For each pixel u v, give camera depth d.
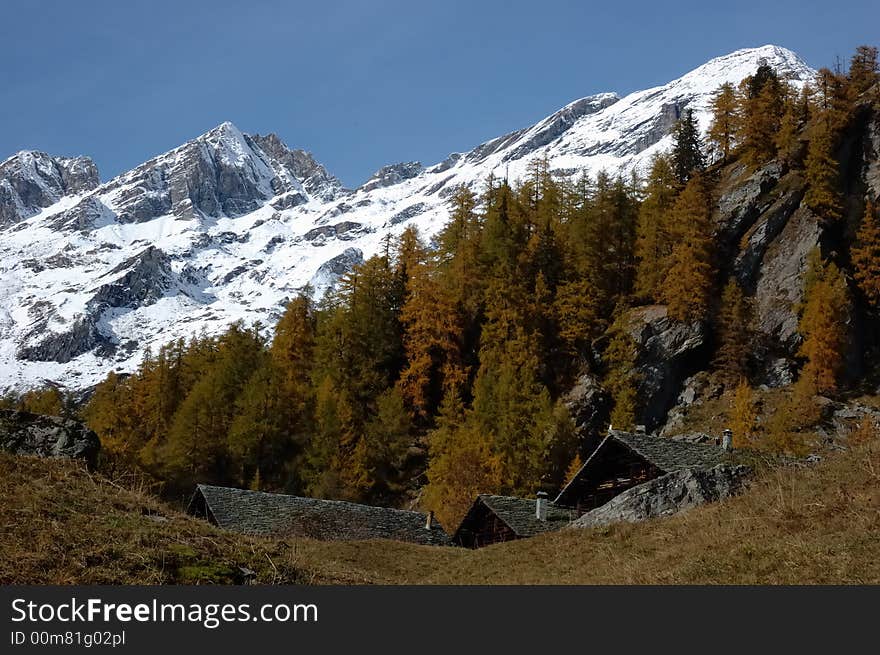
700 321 86.56
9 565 13.53
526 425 74.06
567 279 97.94
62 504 15.96
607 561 24.53
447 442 75.69
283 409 81.62
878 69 107.12
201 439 77.81
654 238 95.94
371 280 100.44
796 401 76.56
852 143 100.06
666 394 83.88
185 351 101.69
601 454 41.56
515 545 31.61
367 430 79.81
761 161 101.75
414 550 40.28
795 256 90.56
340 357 92.88
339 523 47.06
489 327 90.12
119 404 89.12
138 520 16.16
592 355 88.50
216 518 44.25
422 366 89.69
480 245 103.81
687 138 115.12
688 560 20.47
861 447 26.02
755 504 23.88
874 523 18.69
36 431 19.58
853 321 84.19
